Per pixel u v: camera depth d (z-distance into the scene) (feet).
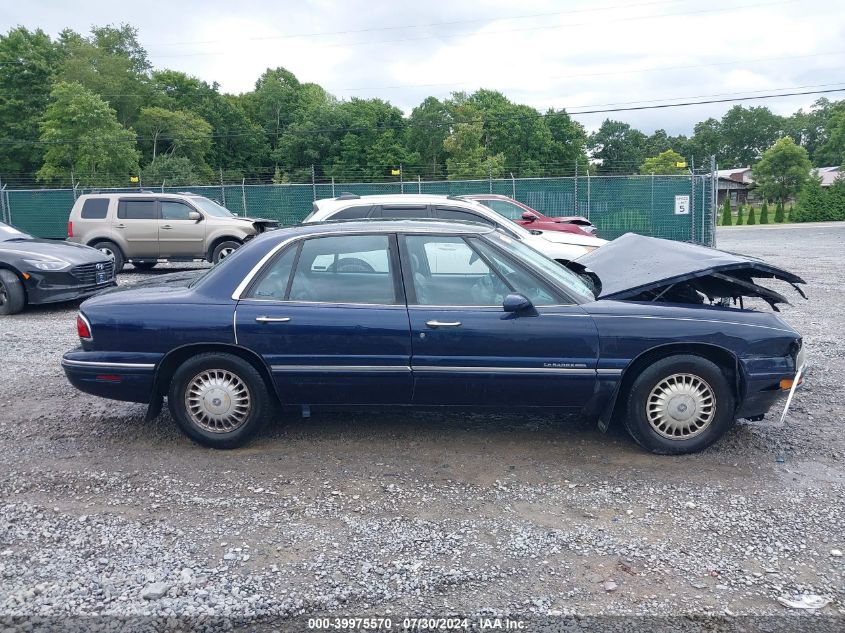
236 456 16.06
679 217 72.23
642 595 10.62
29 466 15.60
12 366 24.72
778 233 117.08
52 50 228.63
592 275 18.12
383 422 18.21
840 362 24.25
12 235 38.40
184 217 53.67
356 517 13.12
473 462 15.67
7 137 207.62
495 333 15.40
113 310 16.11
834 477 14.85
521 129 245.24
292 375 15.79
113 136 171.63
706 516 13.10
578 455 16.05
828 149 272.10
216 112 282.77
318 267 16.15
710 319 15.66
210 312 15.81
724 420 15.74
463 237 16.20
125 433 17.67
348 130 254.27
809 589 10.78
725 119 429.79
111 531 12.62
